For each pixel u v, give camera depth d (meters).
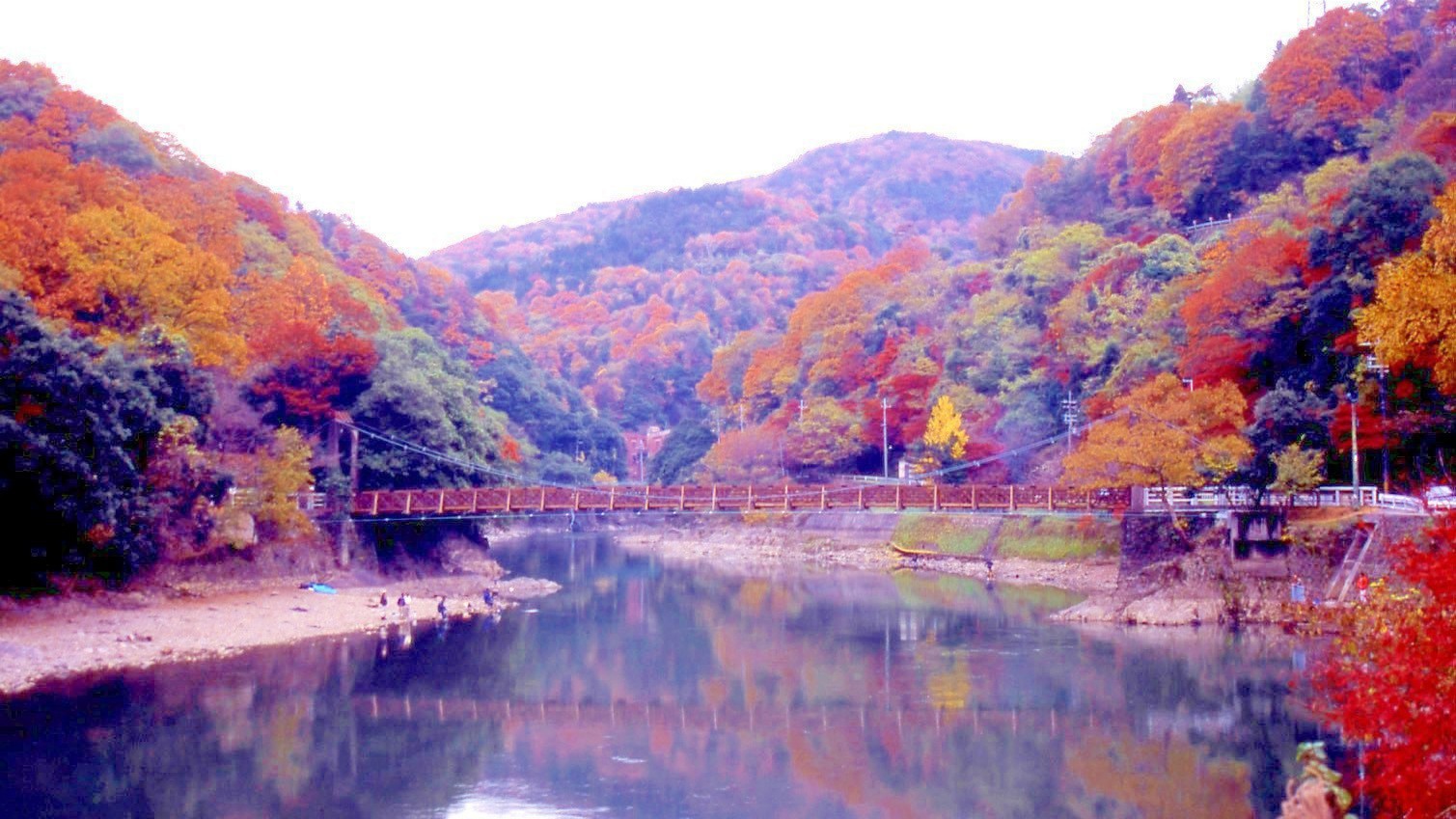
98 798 30.92
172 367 58.81
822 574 91.75
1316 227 67.06
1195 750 34.66
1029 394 93.75
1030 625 57.81
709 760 34.94
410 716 40.38
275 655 50.03
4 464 46.62
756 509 75.38
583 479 151.88
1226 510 56.25
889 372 114.12
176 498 57.25
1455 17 106.00
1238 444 58.12
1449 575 16.45
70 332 56.97
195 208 90.12
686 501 76.81
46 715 38.81
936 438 94.06
